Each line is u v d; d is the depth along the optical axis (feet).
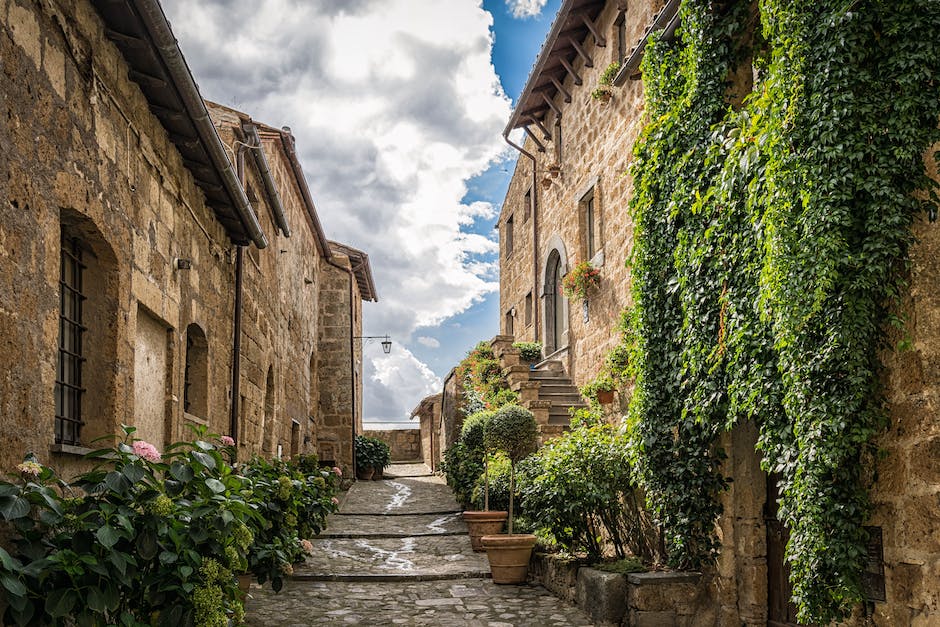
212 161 23.80
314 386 65.87
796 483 16.37
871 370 15.16
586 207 43.50
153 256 20.80
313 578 29.81
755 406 18.66
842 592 15.21
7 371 12.48
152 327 21.81
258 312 37.70
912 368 14.55
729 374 20.29
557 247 47.37
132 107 19.06
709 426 21.72
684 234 22.47
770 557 21.34
